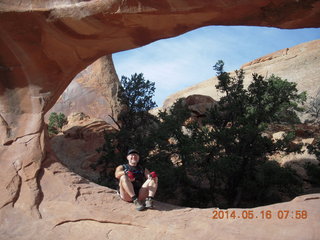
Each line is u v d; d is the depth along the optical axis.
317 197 5.25
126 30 6.61
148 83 15.78
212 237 4.56
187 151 10.88
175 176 10.72
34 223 5.72
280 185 11.52
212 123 13.62
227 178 11.62
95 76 22.78
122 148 13.32
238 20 6.22
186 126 12.26
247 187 11.20
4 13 6.32
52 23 6.50
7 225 5.75
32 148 6.69
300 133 19.98
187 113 12.92
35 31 6.68
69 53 7.21
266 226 4.54
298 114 29.91
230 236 4.50
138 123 15.57
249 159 11.50
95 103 21.72
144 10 5.98
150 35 6.78
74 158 15.07
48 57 7.14
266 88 12.92
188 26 6.45
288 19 6.02
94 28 6.55
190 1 5.79
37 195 6.16
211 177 11.28
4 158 6.66
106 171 13.53
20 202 6.12
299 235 4.23
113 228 5.20
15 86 7.16
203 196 11.15
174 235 4.77
